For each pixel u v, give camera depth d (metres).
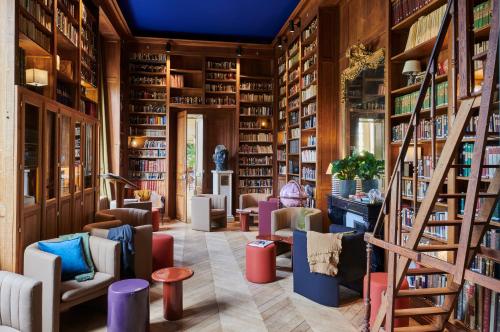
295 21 7.74
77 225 4.98
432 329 2.95
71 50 5.30
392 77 4.39
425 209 2.47
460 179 3.16
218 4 7.30
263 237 5.23
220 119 9.61
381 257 4.30
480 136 2.00
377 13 5.10
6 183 3.31
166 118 9.11
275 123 9.59
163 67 9.14
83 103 5.75
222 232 7.70
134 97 9.02
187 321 3.49
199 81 9.50
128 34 8.48
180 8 7.52
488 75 1.98
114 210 5.39
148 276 4.43
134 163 9.04
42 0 4.07
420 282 3.69
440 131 3.64
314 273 3.97
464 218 2.05
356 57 5.48
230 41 9.52
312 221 5.42
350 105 5.88
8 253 3.29
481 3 3.09
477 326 2.89
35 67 4.37
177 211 9.20
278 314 3.66
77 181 5.03
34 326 2.47
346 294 4.21
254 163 9.66
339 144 6.35
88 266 3.56
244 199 8.23
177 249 6.25
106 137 7.92
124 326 2.98
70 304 3.12
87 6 6.06
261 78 9.62
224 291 4.28
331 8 6.46
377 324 2.98
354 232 4.12
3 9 3.36
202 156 9.52
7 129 3.32
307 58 7.34
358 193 5.26
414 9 3.98
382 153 4.95
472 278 1.97
